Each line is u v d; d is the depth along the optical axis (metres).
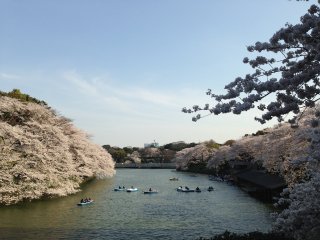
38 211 33.53
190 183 75.44
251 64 8.13
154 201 45.09
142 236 25.23
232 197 49.09
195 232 26.67
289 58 8.00
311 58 7.41
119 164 164.88
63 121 58.28
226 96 8.23
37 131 41.97
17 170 35.75
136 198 48.22
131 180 84.88
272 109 8.00
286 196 28.22
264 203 42.19
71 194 48.16
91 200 40.94
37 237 24.06
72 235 25.03
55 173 42.62
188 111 8.67
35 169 38.19
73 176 53.00
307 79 7.40
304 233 14.38
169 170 139.75
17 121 43.81
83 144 62.41
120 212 35.66
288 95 7.86
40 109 45.28
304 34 7.03
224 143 127.75
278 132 42.00
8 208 34.22
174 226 28.91
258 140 66.69
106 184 71.69
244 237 15.45
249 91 7.85
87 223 29.36
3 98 42.41
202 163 123.69
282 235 15.34
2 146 36.00
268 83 7.60
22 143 37.19
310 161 12.09
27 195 36.62
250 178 57.66
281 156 39.44
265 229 27.41
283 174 37.44
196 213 35.56
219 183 75.00
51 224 28.30
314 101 7.85
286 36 7.11
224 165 99.69
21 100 46.38
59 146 43.59
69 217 31.59
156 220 31.56
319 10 6.85
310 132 10.05
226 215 34.19
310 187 14.82
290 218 14.79
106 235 25.34
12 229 26.08
